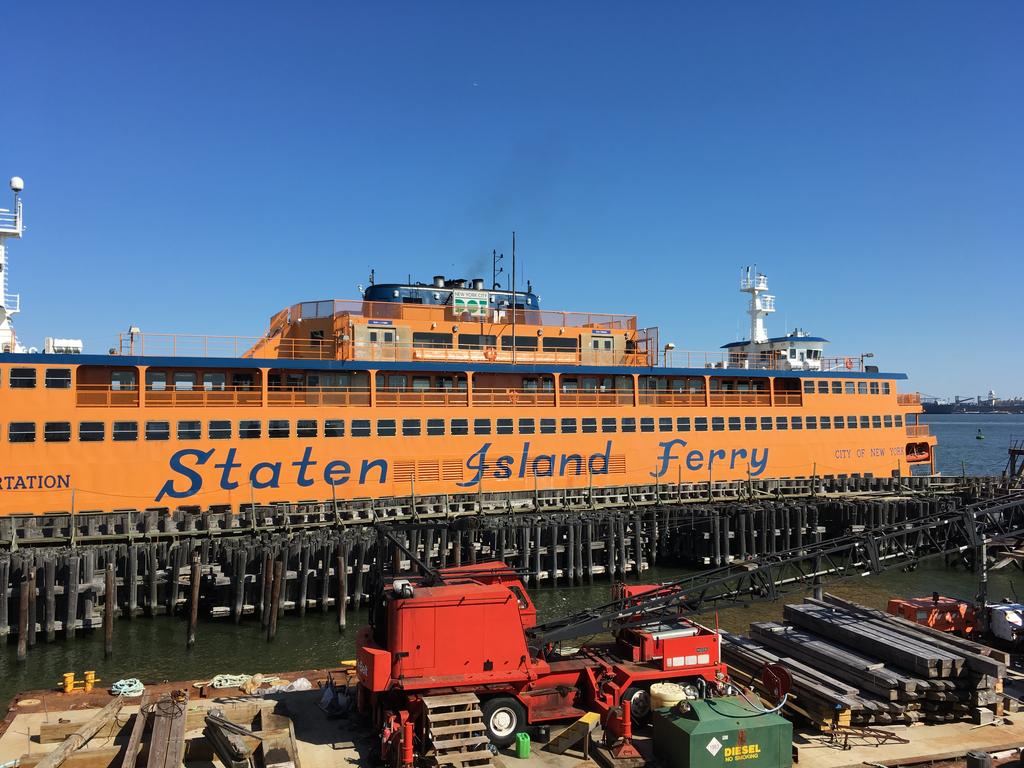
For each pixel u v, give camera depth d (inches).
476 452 1717.5
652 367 1946.4
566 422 1822.1
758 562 854.5
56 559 1160.8
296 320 1797.5
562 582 1551.4
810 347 2551.7
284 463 1541.6
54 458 1374.3
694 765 570.6
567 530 1535.4
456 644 616.7
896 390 2308.1
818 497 1945.1
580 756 616.7
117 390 1493.6
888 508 1887.3
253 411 1521.9
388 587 654.5
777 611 1277.1
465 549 1471.5
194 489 1467.8
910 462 2368.4
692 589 800.9
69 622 1145.4
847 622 812.6
